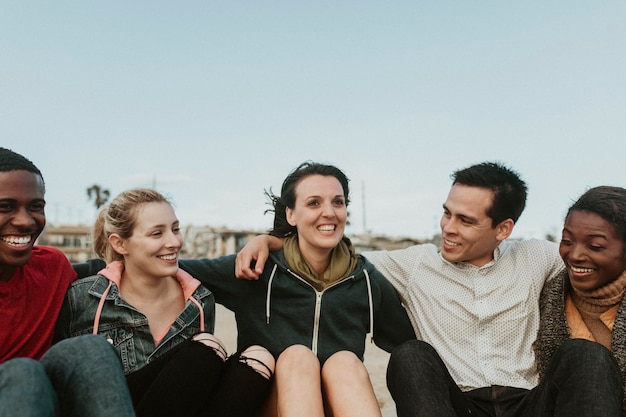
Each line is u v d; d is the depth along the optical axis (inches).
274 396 104.7
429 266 126.1
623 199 103.9
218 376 101.7
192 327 117.4
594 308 109.5
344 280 123.0
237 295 124.7
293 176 127.5
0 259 101.1
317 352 121.6
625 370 99.6
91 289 112.0
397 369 99.0
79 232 2048.5
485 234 120.2
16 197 99.4
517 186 120.4
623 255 102.1
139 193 117.7
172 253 116.1
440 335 121.1
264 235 131.3
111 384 80.2
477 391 113.9
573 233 104.9
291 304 123.3
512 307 118.6
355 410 95.4
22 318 104.3
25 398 70.6
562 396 91.4
